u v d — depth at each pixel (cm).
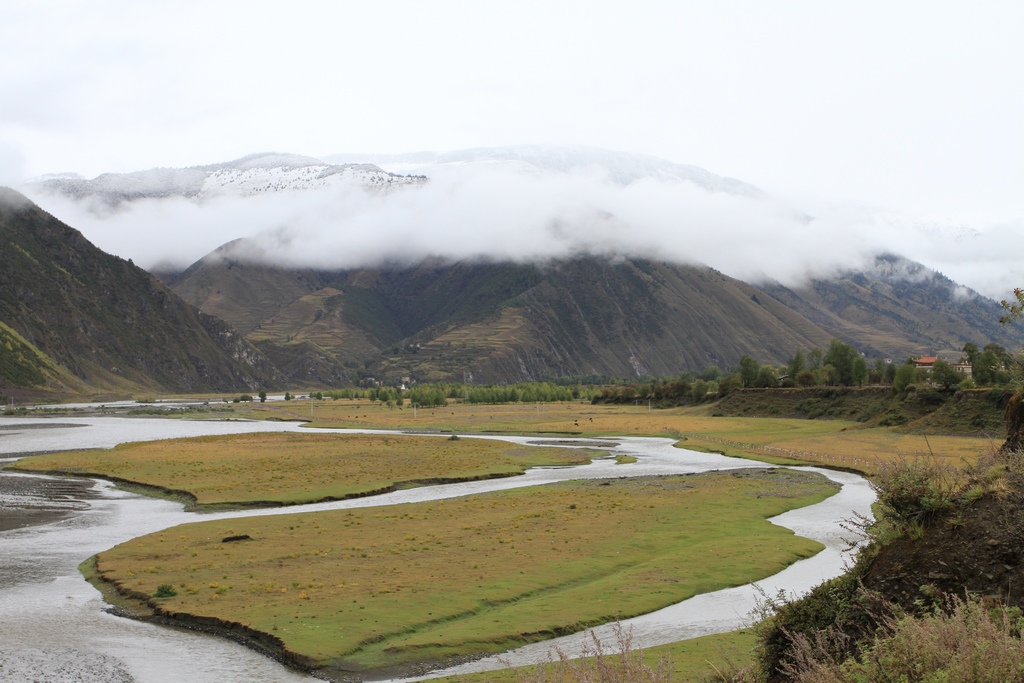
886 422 14362
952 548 1667
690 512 6706
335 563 4847
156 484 8681
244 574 4591
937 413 13012
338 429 18962
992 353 14138
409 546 5306
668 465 10944
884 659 1384
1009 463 1772
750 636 3244
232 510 7319
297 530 5972
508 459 11488
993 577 1576
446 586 4306
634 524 6141
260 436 15738
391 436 16000
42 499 7838
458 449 12912
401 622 3675
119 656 3344
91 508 7350
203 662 3269
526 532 5806
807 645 1530
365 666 3195
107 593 4334
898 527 1794
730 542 5441
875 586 1722
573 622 3703
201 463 10675
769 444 13212
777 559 4941
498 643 3441
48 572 4822
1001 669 1247
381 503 7706
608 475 9825
